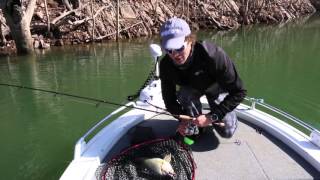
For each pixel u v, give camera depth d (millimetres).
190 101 3066
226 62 2672
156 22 14555
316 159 2861
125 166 2869
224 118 3074
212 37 14930
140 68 9508
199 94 3096
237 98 2820
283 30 16938
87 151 3035
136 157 2959
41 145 5184
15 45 11102
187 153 2971
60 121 6020
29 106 6742
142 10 14570
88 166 2846
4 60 10203
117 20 12820
